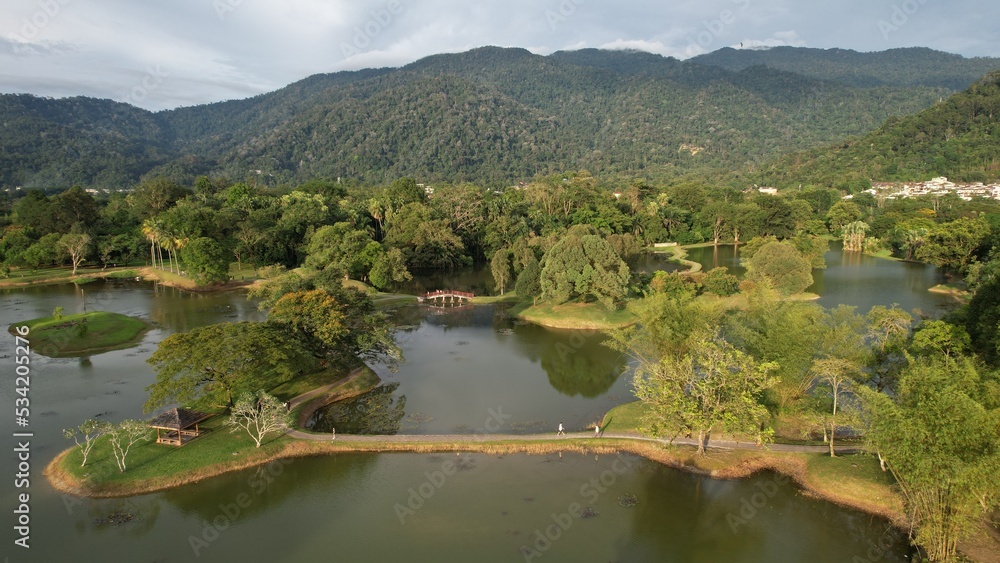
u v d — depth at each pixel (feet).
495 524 118.83
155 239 410.93
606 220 539.29
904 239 481.46
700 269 432.25
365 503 126.52
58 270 419.13
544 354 240.53
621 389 199.52
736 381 135.64
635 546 111.86
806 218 587.27
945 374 111.34
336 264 363.97
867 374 162.30
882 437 104.17
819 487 130.41
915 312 279.28
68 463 135.13
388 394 193.88
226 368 154.40
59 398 183.73
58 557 106.63
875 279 384.88
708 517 121.80
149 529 116.06
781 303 193.47
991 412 94.27
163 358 155.53
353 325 200.75
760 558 108.68
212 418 159.33
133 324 269.23
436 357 236.84
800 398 166.81
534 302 312.29
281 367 160.86
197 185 588.91
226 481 133.59
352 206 537.24
